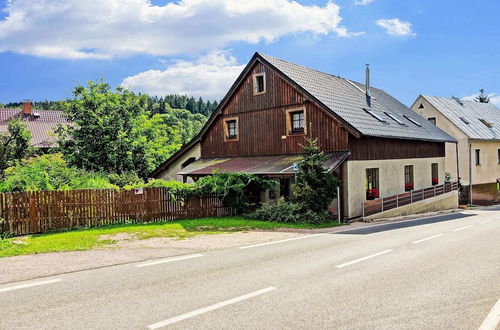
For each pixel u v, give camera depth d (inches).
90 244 421.1
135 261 343.3
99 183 649.0
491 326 200.2
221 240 462.6
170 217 633.0
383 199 848.9
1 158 988.6
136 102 1103.0
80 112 1042.7
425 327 198.4
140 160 1085.8
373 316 212.5
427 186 1080.2
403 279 288.2
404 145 968.9
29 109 2027.6
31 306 226.2
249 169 799.7
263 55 901.2
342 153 767.7
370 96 1091.9
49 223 505.4
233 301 235.8
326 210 697.6
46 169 760.3
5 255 361.1
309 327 197.2
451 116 1487.5
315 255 375.9
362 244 444.8
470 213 1037.2
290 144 850.8
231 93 952.3
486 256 376.2
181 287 264.2
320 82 954.1
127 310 219.9
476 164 1455.5
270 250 401.1
